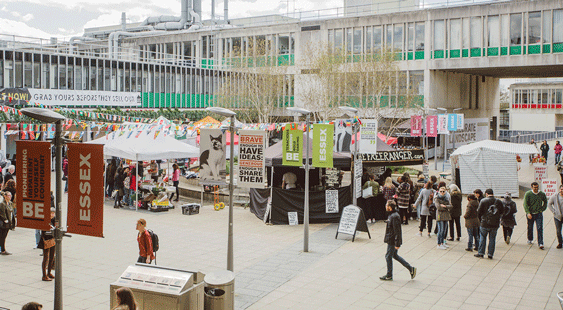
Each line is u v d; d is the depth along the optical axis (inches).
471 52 1790.1
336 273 497.4
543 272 499.8
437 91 1902.1
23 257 547.8
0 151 1090.1
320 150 601.6
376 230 705.0
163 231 685.3
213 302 335.3
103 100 1765.5
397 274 495.8
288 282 468.8
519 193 1000.9
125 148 845.8
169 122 918.4
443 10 1818.4
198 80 2208.4
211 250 585.0
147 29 2979.8
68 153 334.3
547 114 2928.2
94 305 405.1
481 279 478.0
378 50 1788.9
